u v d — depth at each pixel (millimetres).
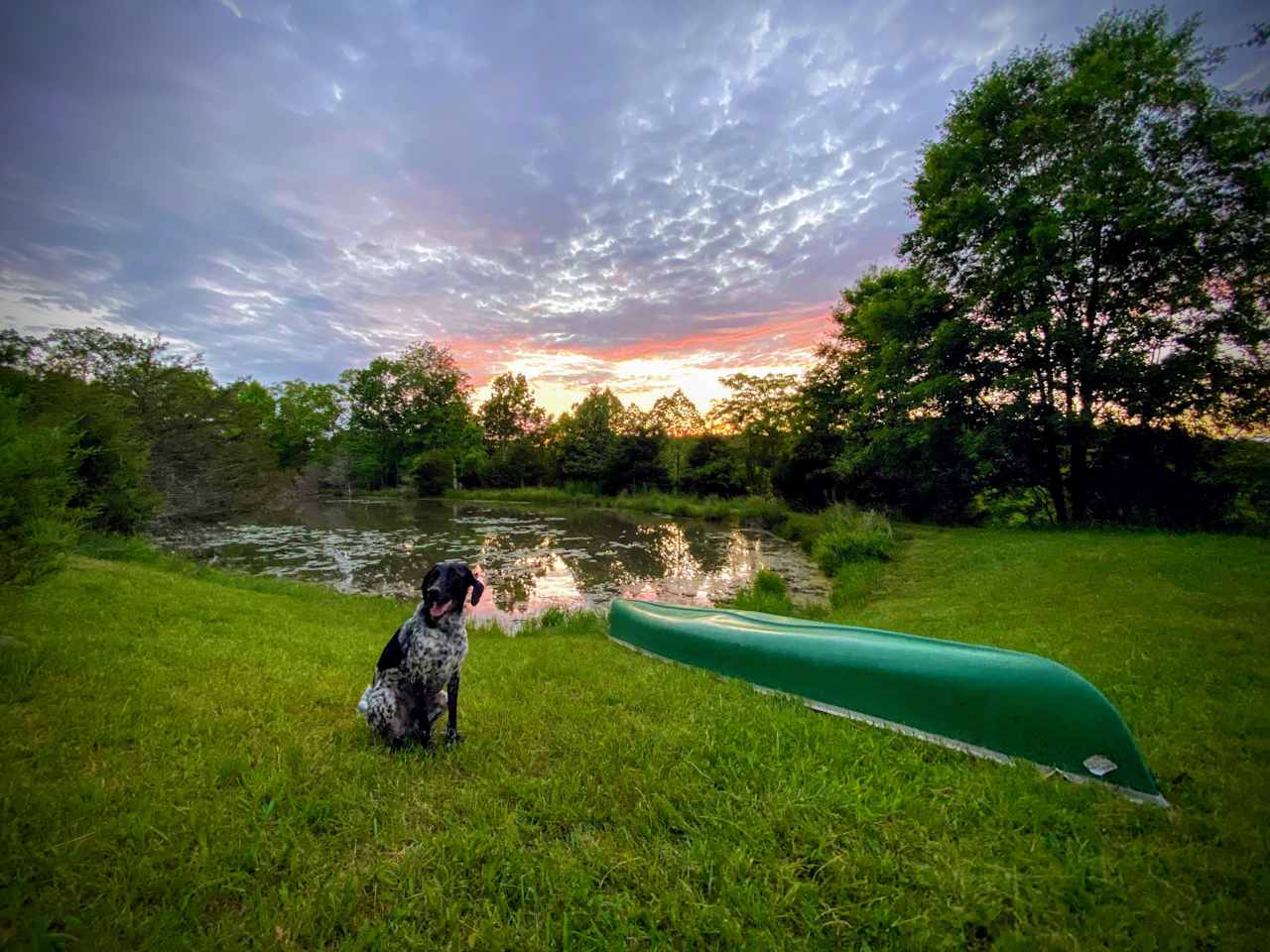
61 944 1850
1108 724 3178
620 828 2662
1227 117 15062
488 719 4172
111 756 3148
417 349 62094
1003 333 17453
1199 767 3234
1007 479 20766
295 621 7977
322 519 30594
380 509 37688
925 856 2494
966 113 19016
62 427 5176
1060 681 3408
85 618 6223
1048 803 2906
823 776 3170
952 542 16406
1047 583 9742
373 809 2822
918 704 3904
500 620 10844
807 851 2521
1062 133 17062
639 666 5926
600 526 28172
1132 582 8922
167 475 15836
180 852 2381
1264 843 2525
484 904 2176
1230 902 2156
